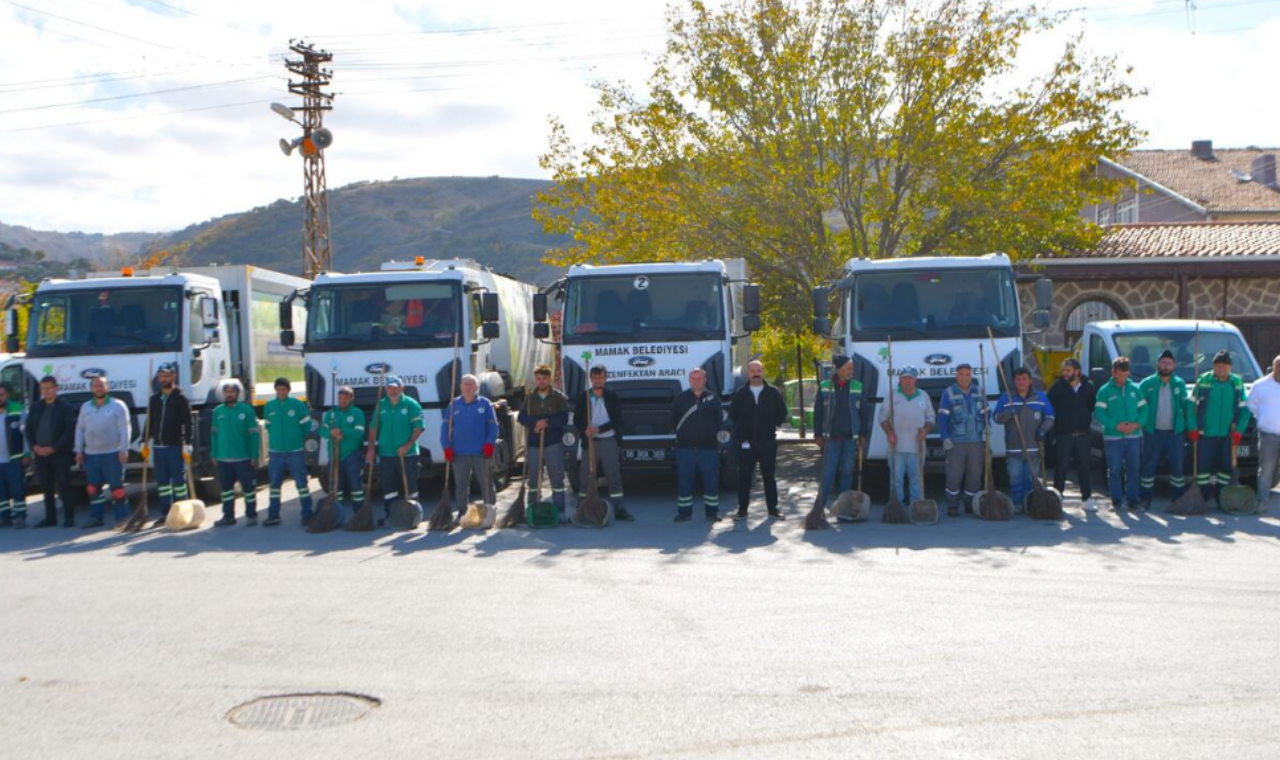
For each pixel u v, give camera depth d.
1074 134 22.80
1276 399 13.38
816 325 15.20
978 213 22.69
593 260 24.41
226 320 17.50
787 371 28.45
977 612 8.37
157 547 12.39
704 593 9.24
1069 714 6.01
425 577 10.23
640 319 15.23
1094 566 10.12
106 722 6.21
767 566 10.45
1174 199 35.06
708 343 15.12
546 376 13.70
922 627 7.94
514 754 5.59
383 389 14.23
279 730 6.03
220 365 16.69
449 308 15.40
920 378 14.56
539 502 13.62
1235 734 5.67
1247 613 8.21
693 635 7.83
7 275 138.38
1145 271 23.55
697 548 11.61
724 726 5.92
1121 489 13.66
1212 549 10.91
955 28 22.52
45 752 5.75
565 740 5.77
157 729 6.08
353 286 15.48
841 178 23.08
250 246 145.00
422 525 13.75
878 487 16.19
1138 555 10.64
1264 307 24.58
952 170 22.36
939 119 22.67
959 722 5.91
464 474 13.61
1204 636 7.57
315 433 14.07
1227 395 13.52
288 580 10.20
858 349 14.79
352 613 8.74
